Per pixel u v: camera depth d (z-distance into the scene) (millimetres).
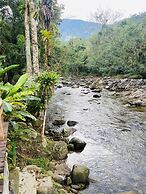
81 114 18656
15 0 23719
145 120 17156
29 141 10586
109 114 18750
